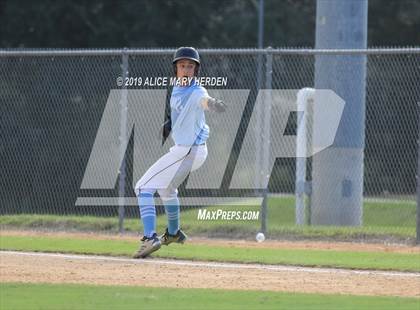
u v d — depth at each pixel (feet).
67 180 229.66
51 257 156.04
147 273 138.00
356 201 213.25
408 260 156.25
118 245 171.94
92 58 231.50
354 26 215.51
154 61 225.97
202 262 151.53
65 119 230.48
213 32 459.32
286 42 462.19
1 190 227.20
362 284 129.80
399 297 117.39
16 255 158.40
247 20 461.78
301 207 210.38
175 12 450.71
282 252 165.89
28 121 230.89
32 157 230.27
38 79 231.71
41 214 226.99
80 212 229.86
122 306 107.96
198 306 108.17
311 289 124.57
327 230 192.65
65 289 120.78
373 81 260.83
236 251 166.20
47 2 430.61
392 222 233.96
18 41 441.27
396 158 259.39
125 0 443.73
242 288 124.67
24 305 108.17
